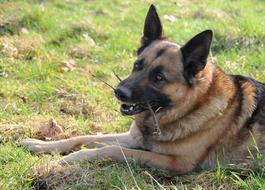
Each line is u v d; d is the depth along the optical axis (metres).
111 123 6.23
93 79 7.49
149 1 12.12
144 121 5.24
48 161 4.95
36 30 9.05
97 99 6.78
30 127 5.78
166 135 5.07
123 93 4.90
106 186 4.63
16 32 8.80
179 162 5.06
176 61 4.96
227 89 5.12
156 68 4.95
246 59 7.91
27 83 7.00
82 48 8.46
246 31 9.03
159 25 5.36
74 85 7.07
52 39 8.80
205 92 5.02
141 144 5.41
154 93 4.98
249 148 5.12
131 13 11.05
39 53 8.02
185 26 10.05
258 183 4.53
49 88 6.83
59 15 9.85
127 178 4.76
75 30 9.23
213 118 5.00
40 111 6.36
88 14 10.50
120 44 8.90
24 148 5.35
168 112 5.05
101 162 5.03
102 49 8.56
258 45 8.61
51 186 4.65
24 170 4.76
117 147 5.11
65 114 6.38
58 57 8.02
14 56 7.82
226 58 8.09
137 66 5.11
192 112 5.02
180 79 4.95
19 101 6.52
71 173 4.76
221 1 12.93
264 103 5.29
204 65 4.90
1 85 6.83
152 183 4.65
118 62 8.20
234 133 5.10
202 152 5.06
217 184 4.71
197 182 4.79
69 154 5.12
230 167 4.96
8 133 5.61
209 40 4.82
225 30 9.20
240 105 5.16
